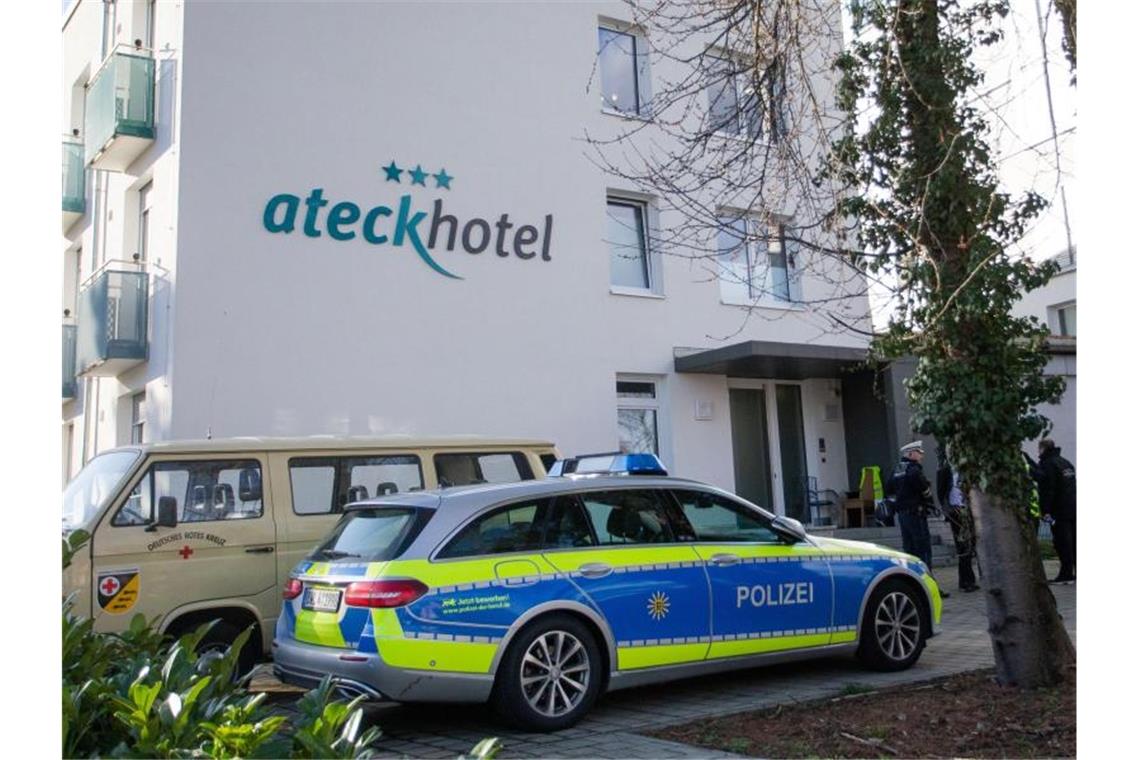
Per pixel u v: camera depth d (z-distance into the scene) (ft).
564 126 50.70
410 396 44.29
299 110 42.98
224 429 39.88
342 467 29.04
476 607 20.71
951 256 22.76
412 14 46.44
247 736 10.17
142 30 49.49
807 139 30.04
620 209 53.88
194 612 25.98
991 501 22.68
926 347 23.25
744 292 56.34
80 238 59.21
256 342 40.93
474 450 31.35
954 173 22.35
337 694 20.12
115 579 24.75
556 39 51.11
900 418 57.57
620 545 23.06
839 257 24.49
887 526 54.34
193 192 40.37
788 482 57.67
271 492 27.73
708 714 22.11
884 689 23.44
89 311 46.24
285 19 43.09
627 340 51.37
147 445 26.84
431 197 45.98
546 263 49.19
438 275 45.75
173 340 39.47
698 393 53.67
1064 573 42.06
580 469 27.66
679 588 23.17
